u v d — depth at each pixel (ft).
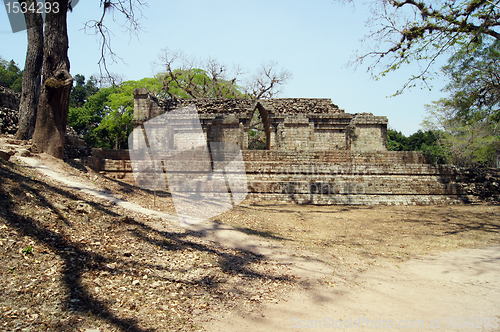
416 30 45.37
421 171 59.47
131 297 13.58
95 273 14.90
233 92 144.97
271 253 23.45
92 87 194.90
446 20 43.21
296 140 84.17
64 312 11.62
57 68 38.45
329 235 32.50
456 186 57.88
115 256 17.07
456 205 55.31
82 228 19.58
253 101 91.56
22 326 10.37
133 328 11.37
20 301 11.68
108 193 31.81
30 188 22.26
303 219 40.50
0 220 16.58
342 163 59.21
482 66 54.34
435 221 41.37
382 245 28.89
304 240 29.12
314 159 64.03
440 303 15.88
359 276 19.85
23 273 13.39
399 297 16.58
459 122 62.80
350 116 86.17
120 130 131.95
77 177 34.81
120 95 120.98
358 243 29.37
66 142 56.29
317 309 14.61
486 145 109.70
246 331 12.11
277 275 18.79
